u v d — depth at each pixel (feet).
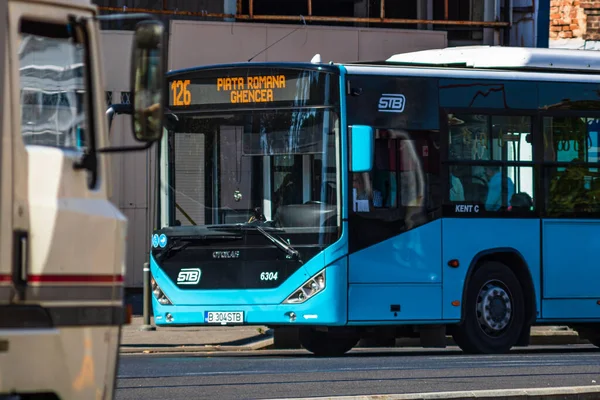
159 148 113.19
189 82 112.98
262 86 111.24
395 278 111.24
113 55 174.60
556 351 127.85
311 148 109.60
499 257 118.52
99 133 44.39
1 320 40.57
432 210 113.70
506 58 120.98
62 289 41.91
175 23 174.29
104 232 43.57
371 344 135.23
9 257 40.52
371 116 111.14
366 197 110.32
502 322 117.29
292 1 190.70
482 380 86.33
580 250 120.88
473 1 195.21
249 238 109.81
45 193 41.86
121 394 77.77
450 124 115.44
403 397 70.54
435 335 115.55
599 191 122.31
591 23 194.18
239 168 111.14
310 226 108.88
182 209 111.86
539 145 119.85
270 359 108.99
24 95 42.63
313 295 108.17
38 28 43.19
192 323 110.52
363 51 181.47
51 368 41.68
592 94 123.13
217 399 75.15
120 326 45.06
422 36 184.24
